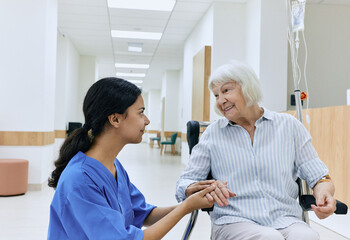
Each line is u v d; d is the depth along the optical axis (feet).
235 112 5.04
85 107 3.67
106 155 3.73
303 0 7.04
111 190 3.63
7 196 15.06
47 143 17.24
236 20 18.97
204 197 3.85
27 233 10.14
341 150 9.73
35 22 16.26
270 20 16.31
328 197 4.50
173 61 36.37
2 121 16.14
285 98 16.33
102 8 20.71
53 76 18.33
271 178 4.98
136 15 21.88
